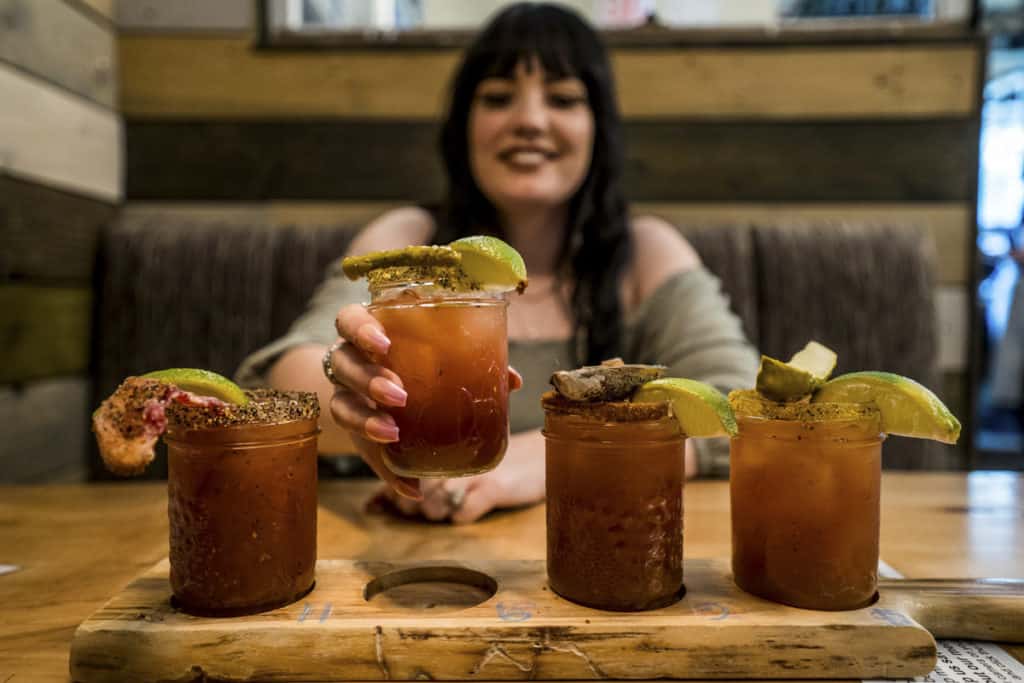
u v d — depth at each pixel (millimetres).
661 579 690
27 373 1870
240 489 667
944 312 2348
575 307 1775
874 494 695
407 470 721
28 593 815
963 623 700
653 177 2375
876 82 2318
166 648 627
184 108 2391
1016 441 3146
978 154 2311
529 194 1673
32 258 1895
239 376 1307
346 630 639
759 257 2117
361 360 742
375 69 2373
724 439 1340
